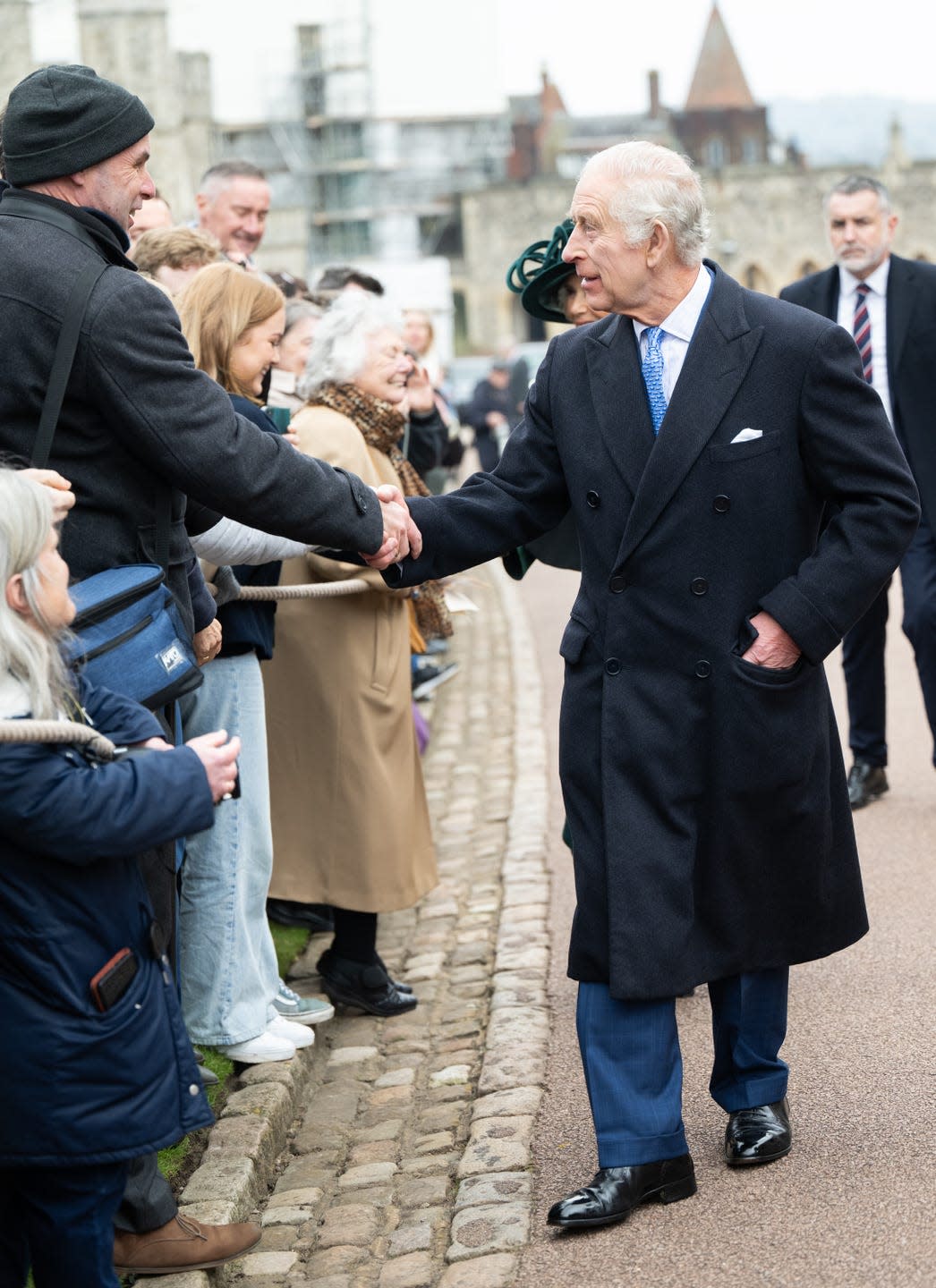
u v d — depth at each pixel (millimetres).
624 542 3221
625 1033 3244
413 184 66000
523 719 8688
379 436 4652
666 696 3219
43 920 2432
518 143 79562
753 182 67688
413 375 7148
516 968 4887
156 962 2578
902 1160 3305
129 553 2979
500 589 14852
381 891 4523
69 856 2408
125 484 2955
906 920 4867
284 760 4578
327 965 4672
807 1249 2971
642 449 3236
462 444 10117
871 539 3162
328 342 4613
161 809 2453
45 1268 2545
